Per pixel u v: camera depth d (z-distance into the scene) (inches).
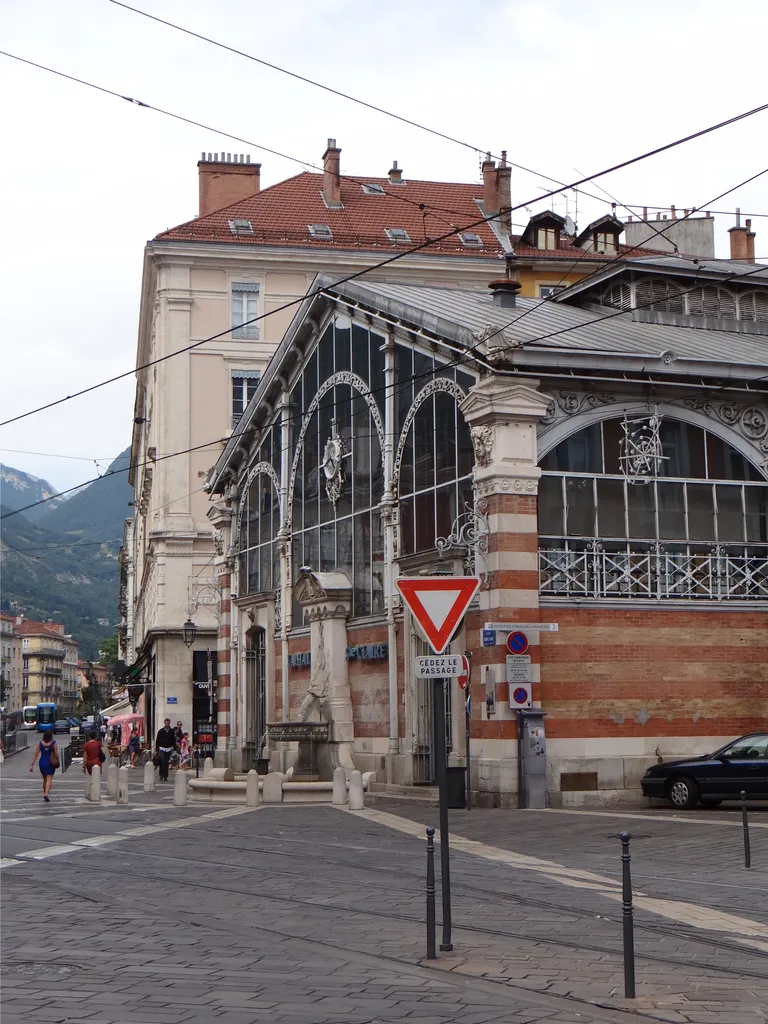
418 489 1171.9
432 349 1153.4
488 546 1014.4
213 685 2107.5
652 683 1037.8
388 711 1225.4
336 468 1360.7
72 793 1381.6
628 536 1057.5
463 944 438.9
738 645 1071.0
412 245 2204.7
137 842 804.0
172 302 2119.8
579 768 1006.4
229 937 458.6
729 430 1111.6
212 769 1461.6
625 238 2268.7
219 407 2128.4
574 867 634.2
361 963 409.4
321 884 593.0
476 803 1017.5
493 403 1011.3
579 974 389.4
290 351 1476.4
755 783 909.8
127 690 3026.6
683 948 427.2
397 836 807.7
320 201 2265.0
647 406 1077.1
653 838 748.0
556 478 1037.8
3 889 595.5
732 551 1093.8
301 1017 336.2
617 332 1172.5
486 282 2192.4
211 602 2118.6
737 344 1214.3
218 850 746.2
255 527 1647.4
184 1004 351.9
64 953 429.7
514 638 991.0
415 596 433.4
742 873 597.6
